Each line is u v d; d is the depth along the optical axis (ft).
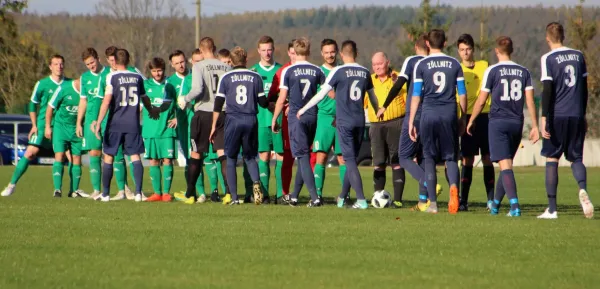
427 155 139.74
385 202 155.74
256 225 119.24
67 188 223.51
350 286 75.97
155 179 174.70
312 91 152.46
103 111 165.17
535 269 84.48
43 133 190.80
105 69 179.22
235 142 155.63
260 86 155.12
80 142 188.14
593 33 514.27
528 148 488.85
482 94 134.31
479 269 84.43
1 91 627.46
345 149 148.25
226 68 165.68
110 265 85.87
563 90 128.98
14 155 395.75
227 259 89.71
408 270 83.82
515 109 133.69
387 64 157.69
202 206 154.61
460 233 110.32
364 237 106.42
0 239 103.86
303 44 151.74
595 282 77.97
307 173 153.48
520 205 171.12
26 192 206.90
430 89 135.64
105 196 170.50
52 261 88.02
